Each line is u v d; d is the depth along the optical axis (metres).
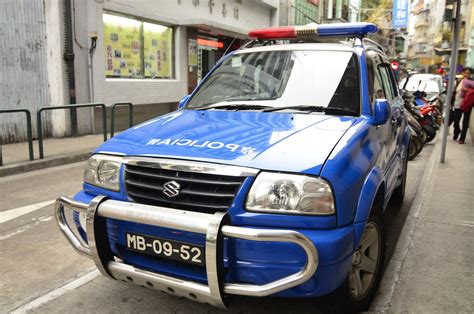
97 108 10.34
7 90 8.74
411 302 2.96
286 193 2.26
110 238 2.63
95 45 10.02
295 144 2.51
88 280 3.42
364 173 2.63
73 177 6.74
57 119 9.70
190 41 13.46
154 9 11.73
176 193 2.38
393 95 4.65
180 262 2.46
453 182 6.06
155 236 2.44
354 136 2.73
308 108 3.23
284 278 2.24
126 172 2.61
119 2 10.54
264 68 3.71
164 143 2.65
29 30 9.04
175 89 12.88
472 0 26.08
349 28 3.89
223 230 2.21
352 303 2.72
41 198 5.60
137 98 11.43
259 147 2.47
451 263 3.54
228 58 4.05
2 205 5.28
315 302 3.04
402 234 4.12
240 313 2.93
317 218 2.26
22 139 9.12
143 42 11.71
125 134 3.01
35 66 9.24
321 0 27.42
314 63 3.58
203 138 2.65
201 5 14.02
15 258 3.82
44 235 4.35
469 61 26.70
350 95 3.29
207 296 2.28
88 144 9.05
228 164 2.33
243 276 2.31
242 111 3.28
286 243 2.23
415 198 5.35
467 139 10.50
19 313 2.94
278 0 19.69
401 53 58.53
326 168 2.33
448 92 7.23
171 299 3.13
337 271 2.30
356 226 2.43
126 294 3.20
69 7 9.43
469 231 4.20
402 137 4.73
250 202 2.28
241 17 16.91
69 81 9.66
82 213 2.67
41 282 3.39
